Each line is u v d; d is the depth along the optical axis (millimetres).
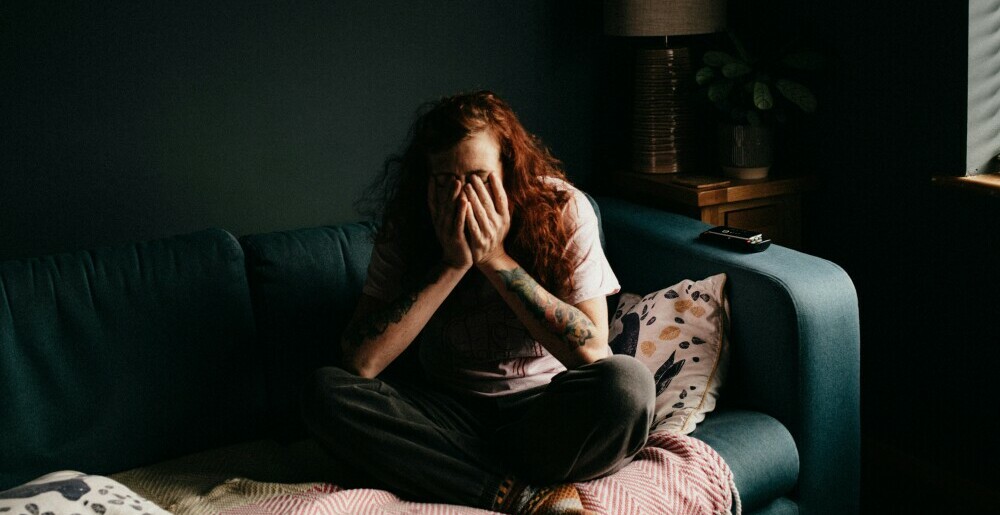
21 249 1956
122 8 1948
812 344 1695
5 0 1847
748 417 1729
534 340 1675
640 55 2395
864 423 2396
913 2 2039
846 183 2312
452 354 1696
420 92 2299
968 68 1939
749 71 2268
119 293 1712
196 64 2041
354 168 2268
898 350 2250
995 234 1938
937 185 2020
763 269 1774
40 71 1900
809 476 1745
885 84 2146
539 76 2441
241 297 1825
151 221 2072
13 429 1604
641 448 1541
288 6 2105
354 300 1916
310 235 1916
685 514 1491
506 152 1652
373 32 2209
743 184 2277
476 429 1642
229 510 1496
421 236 1718
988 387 2018
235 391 1814
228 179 2133
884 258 2240
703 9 2262
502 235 1621
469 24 2318
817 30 2311
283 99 2146
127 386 1701
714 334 1805
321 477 1670
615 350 1904
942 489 2156
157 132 2035
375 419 1509
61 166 1958
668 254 2012
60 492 1345
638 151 2459
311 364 1878
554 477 1516
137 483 1650
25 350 1629
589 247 1678
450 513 1444
